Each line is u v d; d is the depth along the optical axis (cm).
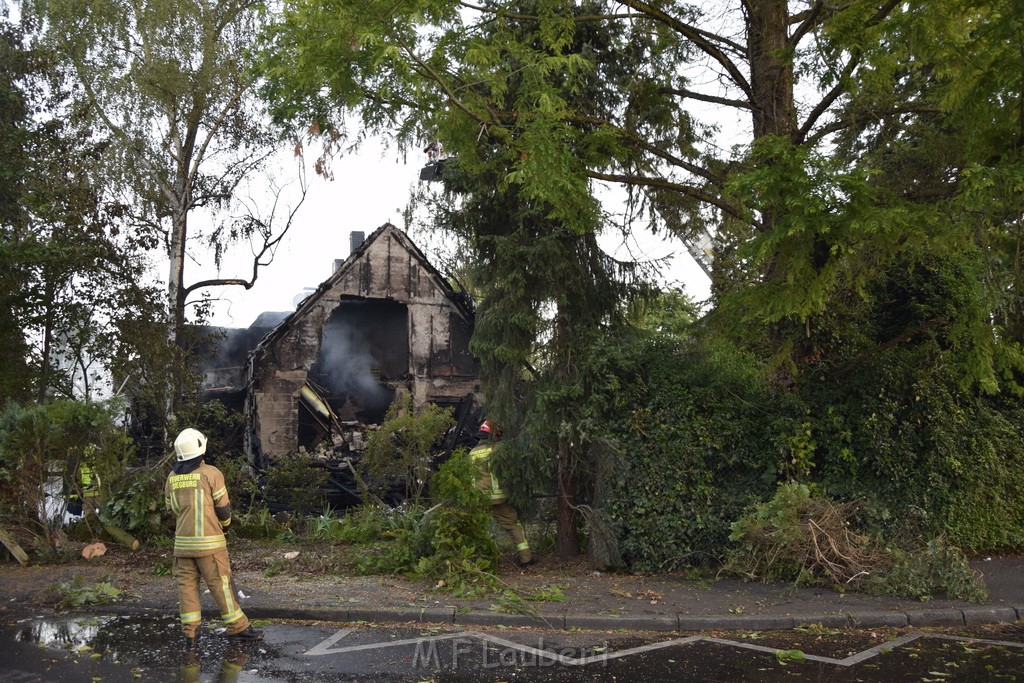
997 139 809
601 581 930
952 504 1004
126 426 1204
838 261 862
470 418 2302
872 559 892
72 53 1761
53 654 609
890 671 596
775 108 1077
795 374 978
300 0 827
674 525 986
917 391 1019
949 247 823
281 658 606
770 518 926
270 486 1502
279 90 913
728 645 676
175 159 1895
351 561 990
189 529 637
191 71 1823
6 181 1462
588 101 1138
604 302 1152
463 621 739
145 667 577
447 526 902
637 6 996
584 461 1066
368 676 563
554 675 575
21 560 962
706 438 1015
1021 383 1153
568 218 966
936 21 841
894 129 1119
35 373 1314
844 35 876
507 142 921
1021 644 684
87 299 1347
